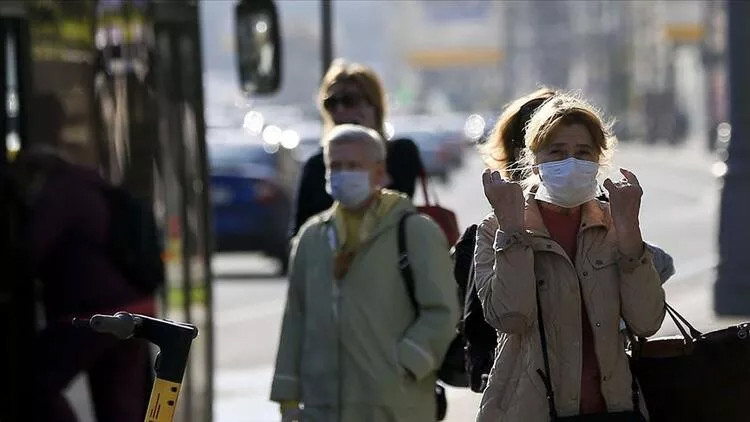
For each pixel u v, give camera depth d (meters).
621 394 11.76
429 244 15.26
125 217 17.50
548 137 11.79
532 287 11.57
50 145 16.80
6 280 16.53
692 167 136.12
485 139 14.15
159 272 17.81
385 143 17.73
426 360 15.04
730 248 35.41
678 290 43.38
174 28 18.89
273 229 51.56
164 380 11.10
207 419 19.97
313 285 15.42
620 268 11.69
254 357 34.53
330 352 15.26
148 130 18.19
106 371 16.98
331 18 30.33
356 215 15.52
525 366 11.73
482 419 11.87
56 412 16.70
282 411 15.64
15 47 16.39
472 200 92.69
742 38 35.72
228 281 51.88
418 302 15.21
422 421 15.31
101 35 17.52
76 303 16.95
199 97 19.39
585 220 11.88
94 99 17.36
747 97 35.47
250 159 52.06
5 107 16.41
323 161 17.97
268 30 24.47
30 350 16.66
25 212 16.61
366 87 17.61
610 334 11.70
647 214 78.12
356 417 15.18
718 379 12.08
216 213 51.56
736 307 35.41
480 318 13.11
